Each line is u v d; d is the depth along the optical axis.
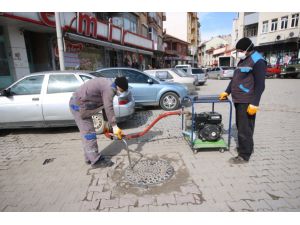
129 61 20.97
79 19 10.88
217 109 8.34
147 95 7.69
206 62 73.81
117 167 3.63
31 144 4.85
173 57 40.03
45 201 2.80
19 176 3.45
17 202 2.79
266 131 5.38
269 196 2.75
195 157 3.93
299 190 2.87
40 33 10.58
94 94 3.28
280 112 7.52
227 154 4.02
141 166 3.60
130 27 19.97
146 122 6.47
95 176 3.38
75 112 3.51
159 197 2.80
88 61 13.98
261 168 3.47
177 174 3.34
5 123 5.32
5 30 8.43
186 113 4.21
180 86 8.01
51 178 3.36
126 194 2.89
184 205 2.63
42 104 5.19
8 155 4.28
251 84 3.35
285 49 28.36
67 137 5.25
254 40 32.38
